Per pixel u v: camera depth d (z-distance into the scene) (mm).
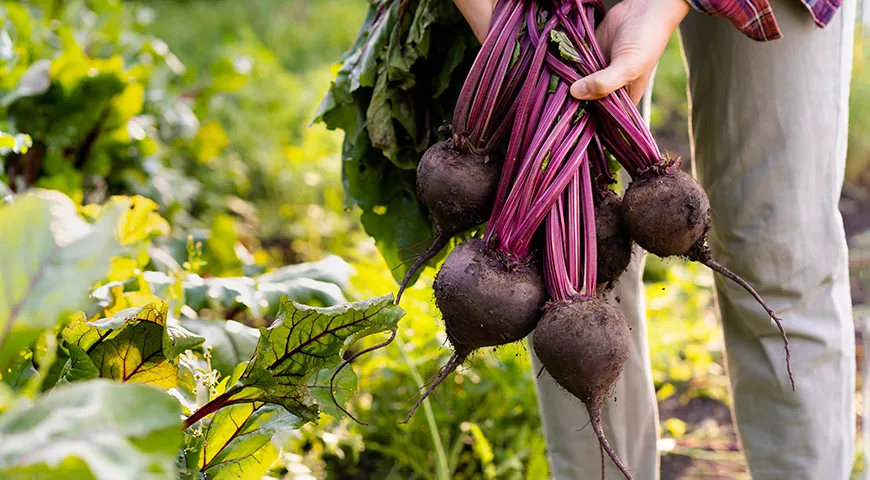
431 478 1888
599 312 973
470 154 1083
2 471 620
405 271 1499
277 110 4012
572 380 981
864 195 3566
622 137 1049
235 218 3287
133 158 2543
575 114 1033
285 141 3818
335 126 1495
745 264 1349
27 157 2234
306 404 1093
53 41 2578
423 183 1104
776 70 1271
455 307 1009
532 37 1052
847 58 1325
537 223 995
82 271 735
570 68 1032
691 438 2129
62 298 724
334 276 1890
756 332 1382
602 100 1029
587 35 1057
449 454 1959
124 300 1468
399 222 1493
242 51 4160
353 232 3176
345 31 5578
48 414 666
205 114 2939
